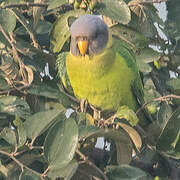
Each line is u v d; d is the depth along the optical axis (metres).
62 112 4.85
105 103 6.77
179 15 6.77
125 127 5.07
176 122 5.28
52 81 6.33
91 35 6.20
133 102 6.96
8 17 5.94
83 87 6.62
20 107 5.17
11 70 5.63
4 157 5.12
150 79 6.99
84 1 6.03
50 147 4.52
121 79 6.57
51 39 6.22
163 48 6.80
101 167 5.93
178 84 6.48
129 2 6.43
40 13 6.14
